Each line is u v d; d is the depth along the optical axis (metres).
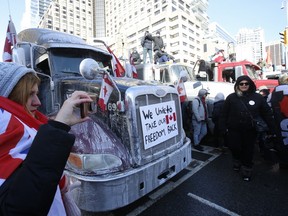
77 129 2.86
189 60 84.75
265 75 11.74
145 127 2.96
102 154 2.62
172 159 3.23
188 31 84.38
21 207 0.77
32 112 1.20
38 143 0.86
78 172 2.57
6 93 1.04
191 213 3.08
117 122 2.91
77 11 83.12
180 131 3.69
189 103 6.46
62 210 1.06
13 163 0.86
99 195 2.42
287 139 4.43
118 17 98.25
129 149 2.82
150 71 7.34
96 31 95.50
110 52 4.86
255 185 3.89
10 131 0.91
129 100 2.85
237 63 9.11
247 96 3.87
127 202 2.56
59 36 4.51
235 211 3.12
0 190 0.80
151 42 10.55
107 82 2.76
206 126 6.19
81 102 1.06
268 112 3.86
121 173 2.58
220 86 7.26
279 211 3.10
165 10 87.81
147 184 2.80
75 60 4.36
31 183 0.79
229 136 4.05
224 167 4.75
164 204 3.31
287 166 4.59
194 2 105.25
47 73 4.12
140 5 94.75
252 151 4.00
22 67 1.13
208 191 3.69
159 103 3.26
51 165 0.84
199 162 5.09
